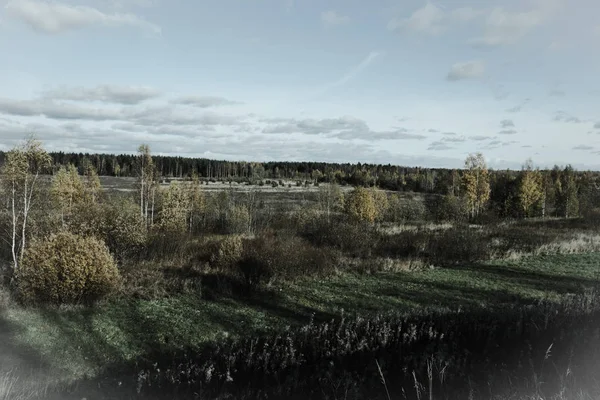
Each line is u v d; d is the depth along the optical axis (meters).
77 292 12.38
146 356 8.97
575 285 13.50
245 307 12.24
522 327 7.25
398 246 19.61
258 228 33.34
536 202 41.78
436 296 12.71
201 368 7.63
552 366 5.15
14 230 15.45
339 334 8.63
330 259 16.94
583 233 23.75
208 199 45.75
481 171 40.75
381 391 5.51
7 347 9.31
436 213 36.28
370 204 30.84
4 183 15.70
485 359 6.11
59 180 31.38
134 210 21.91
